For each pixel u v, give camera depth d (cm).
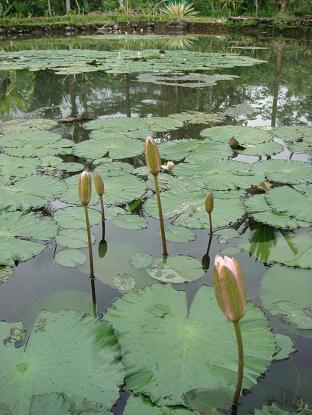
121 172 303
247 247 218
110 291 187
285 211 246
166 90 641
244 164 311
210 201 217
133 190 275
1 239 222
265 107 532
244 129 400
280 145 362
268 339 152
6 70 857
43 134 393
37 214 250
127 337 153
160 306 168
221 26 1872
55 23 1805
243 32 1816
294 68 852
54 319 158
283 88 657
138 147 356
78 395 129
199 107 536
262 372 139
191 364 141
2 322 163
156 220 247
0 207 254
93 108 537
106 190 274
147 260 206
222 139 376
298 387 136
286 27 1681
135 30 1959
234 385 134
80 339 150
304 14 1783
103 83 704
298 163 311
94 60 862
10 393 130
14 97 614
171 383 134
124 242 226
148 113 506
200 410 126
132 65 856
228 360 143
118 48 1245
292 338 157
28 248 216
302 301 174
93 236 229
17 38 1619
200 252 217
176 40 1528
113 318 162
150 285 180
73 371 138
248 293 184
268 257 209
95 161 328
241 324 159
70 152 351
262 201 260
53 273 201
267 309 170
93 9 2434
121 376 136
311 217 239
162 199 266
